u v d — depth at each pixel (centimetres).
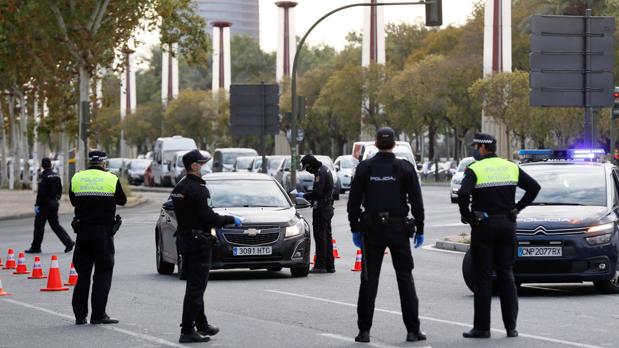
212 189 3866
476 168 2334
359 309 2278
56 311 2895
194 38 10550
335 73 17062
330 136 19438
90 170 2641
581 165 3388
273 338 2362
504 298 2345
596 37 4600
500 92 13312
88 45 10144
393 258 2277
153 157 15162
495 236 2327
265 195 3862
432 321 2600
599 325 2520
